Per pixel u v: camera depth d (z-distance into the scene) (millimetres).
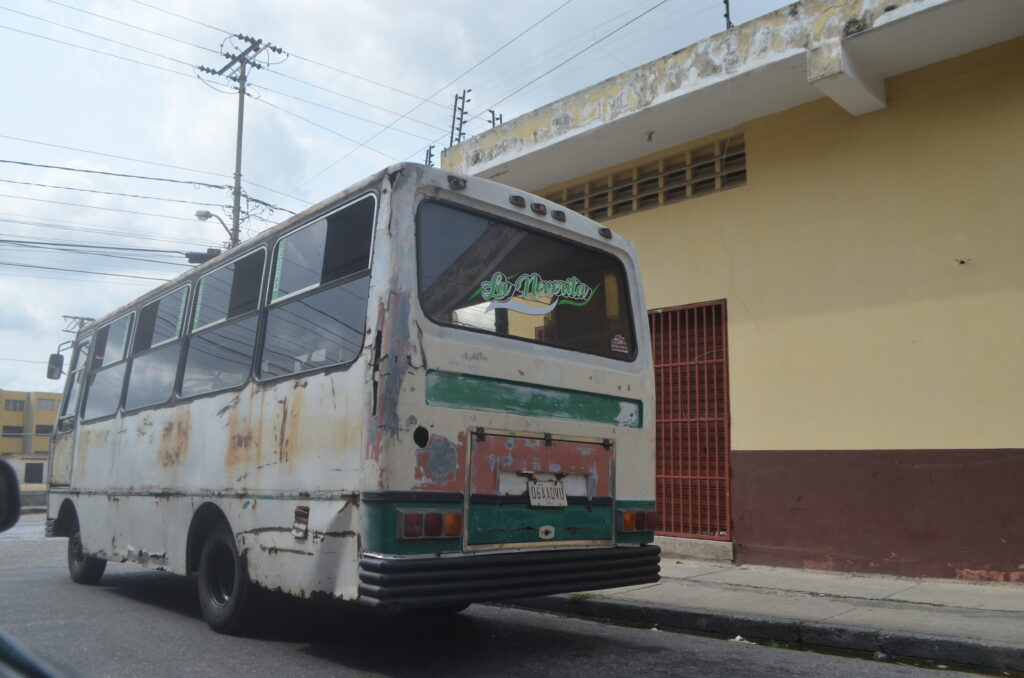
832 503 8312
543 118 10414
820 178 8773
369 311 4816
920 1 7223
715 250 9594
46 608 7293
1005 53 7602
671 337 9906
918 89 8125
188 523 6504
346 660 5230
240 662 5141
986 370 7457
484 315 5180
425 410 4715
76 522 9094
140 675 4812
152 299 8070
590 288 5965
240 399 6020
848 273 8445
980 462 7414
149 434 7438
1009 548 7195
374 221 5004
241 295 6406
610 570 5441
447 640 5949
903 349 7984
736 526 9016
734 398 9203
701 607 6641
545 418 5332
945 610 6297
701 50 8789
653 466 6031
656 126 9680
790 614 6262
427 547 4559
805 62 8102
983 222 7605
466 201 5289
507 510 4988
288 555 5176
